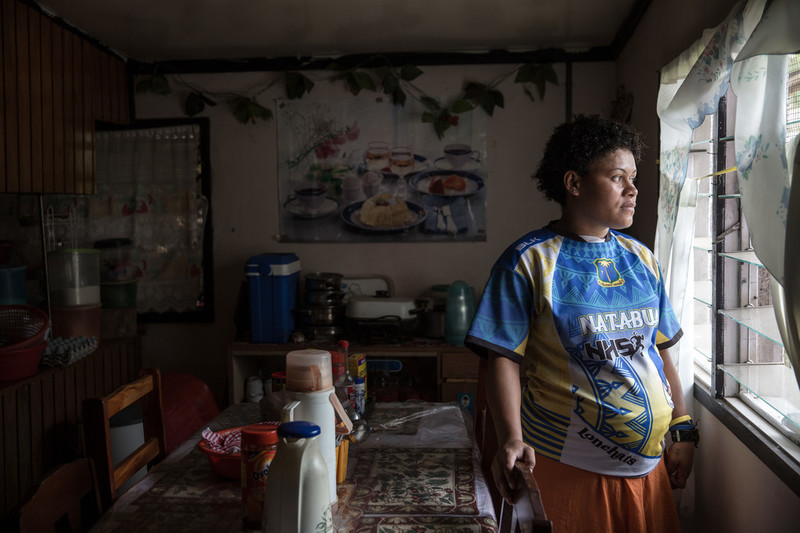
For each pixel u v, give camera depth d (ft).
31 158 9.55
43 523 4.15
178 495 4.75
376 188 12.39
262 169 12.52
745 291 6.62
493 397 4.76
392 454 5.61
